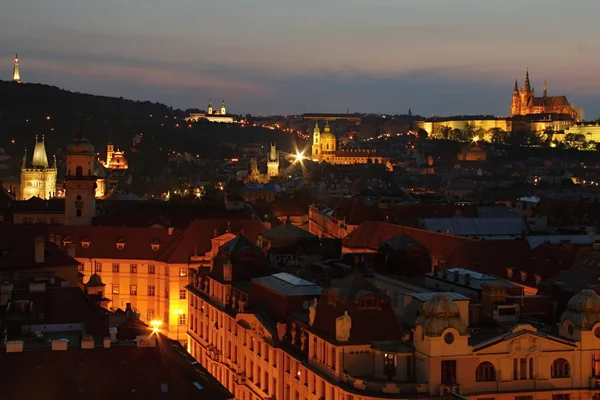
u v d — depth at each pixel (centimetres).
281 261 19362
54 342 10712
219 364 17138
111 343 11250
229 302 16762
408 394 11031
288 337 13800
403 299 13950
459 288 14538
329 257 19575
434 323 11231
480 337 11950
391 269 17225
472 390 11319
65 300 13462
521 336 11531
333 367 11781
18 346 10612
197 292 19212
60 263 17475
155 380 10631
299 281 14675
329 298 12356
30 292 13450
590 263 16838
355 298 11956
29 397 10138
